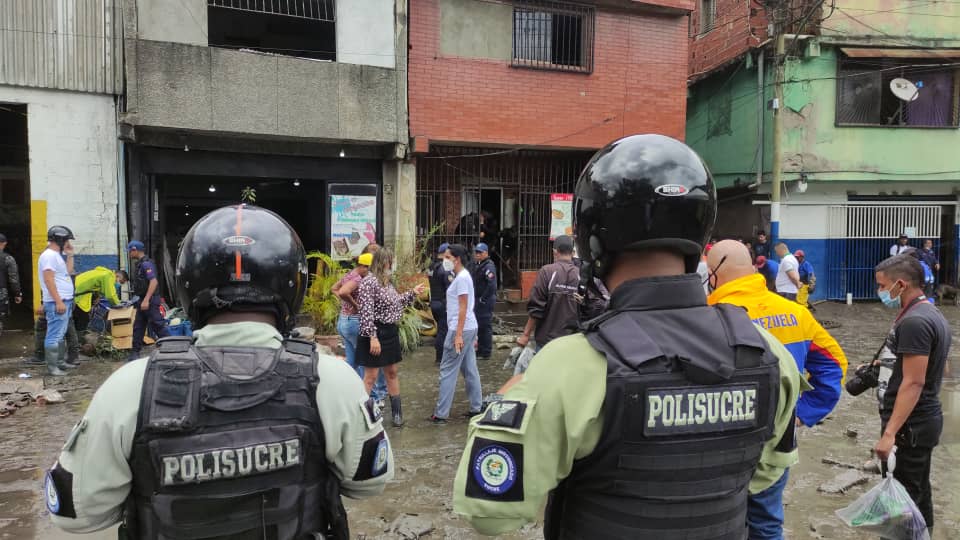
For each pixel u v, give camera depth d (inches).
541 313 211.2
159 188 422.0
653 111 514.9
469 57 465.4
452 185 500.4
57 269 289.4
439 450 201.0
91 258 378.3
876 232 618.2
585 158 529.7
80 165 373.7
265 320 61.0
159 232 417.7
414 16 449.4
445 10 458.0
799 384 61.9
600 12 494.9
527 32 485.1
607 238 56.7
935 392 129.0
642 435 49.5
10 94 357.1
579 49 500.1
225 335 58.0
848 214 615.5
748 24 603.2
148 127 385.7
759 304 111.8
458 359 228.5
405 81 444.5
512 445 50.6
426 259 434.3
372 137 437.1
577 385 50.8
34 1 357.4
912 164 603.5
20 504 158.2
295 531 54.2
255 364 55.7
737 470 53.4
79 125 372.2
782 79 576.4
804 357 110.9
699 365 51.1
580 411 50.0
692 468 50.8
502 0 470.3
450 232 500.4
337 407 57.3
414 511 157.3
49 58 362.3
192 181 492.7
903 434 130.4
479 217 501.0
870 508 118.3
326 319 362.3
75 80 368.5
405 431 220.2
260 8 442.0
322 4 445.4
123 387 52.9
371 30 434.9
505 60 475.8
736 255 116.1
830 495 167.8
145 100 378.0
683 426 50.4
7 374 289.4
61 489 51.9
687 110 710.5
